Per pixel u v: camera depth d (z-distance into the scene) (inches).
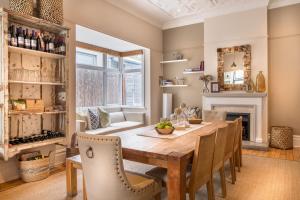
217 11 208.2
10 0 108.6
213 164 84.3
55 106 128.3
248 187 105.4
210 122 140.6
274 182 111.0
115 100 245.8
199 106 231.3
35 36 116.0
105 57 233.6
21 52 116.0
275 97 192.2
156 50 241.0
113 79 243.8
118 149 60.2
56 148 135.6
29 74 120.8
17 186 107.1
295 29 183.9
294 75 185.2
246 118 194.9
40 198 94.9
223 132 89.8
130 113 231.5
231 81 204.7
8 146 99.9
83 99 210.5
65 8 140.9
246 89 195.5
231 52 202.8
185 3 191.8
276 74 191.6
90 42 205.6
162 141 86.2
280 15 189.0
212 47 213.6
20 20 110.7
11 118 114.6
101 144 60.7
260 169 130.9
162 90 251.0
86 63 216.2
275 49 191.6
